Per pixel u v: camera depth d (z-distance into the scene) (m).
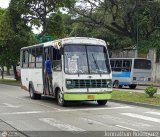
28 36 41.78
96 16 45.88
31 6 41.25
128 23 44.44
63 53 17.81
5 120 13.84
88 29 49.59
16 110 16.84
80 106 18.31
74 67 17.77
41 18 41.97
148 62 35.69
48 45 19.72
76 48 18.05
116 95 22.48
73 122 13.25
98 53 18.34
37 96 22.47
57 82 18.45
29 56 23.16
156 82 43.66
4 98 23.20
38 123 13.08
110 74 18.34
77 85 17.59
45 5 41.62
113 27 46.31
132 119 13.95
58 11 42.84
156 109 17.23
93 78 17.83
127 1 42.00
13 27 41.53
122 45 48.44
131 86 35.69
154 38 43.59
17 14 41.19
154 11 42.69
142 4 42.06
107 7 43.88
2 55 44.19
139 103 18.58
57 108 17.53
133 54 47.53
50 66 19.33
